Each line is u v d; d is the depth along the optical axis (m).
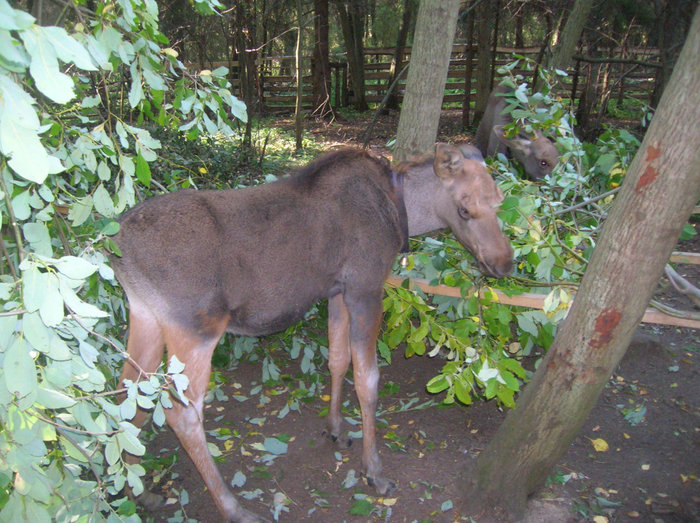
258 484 3.45
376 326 3.34
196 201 2.93
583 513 3.12
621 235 2.46
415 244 4.38
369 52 21.73
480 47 16.38
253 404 4.29
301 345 4.74
